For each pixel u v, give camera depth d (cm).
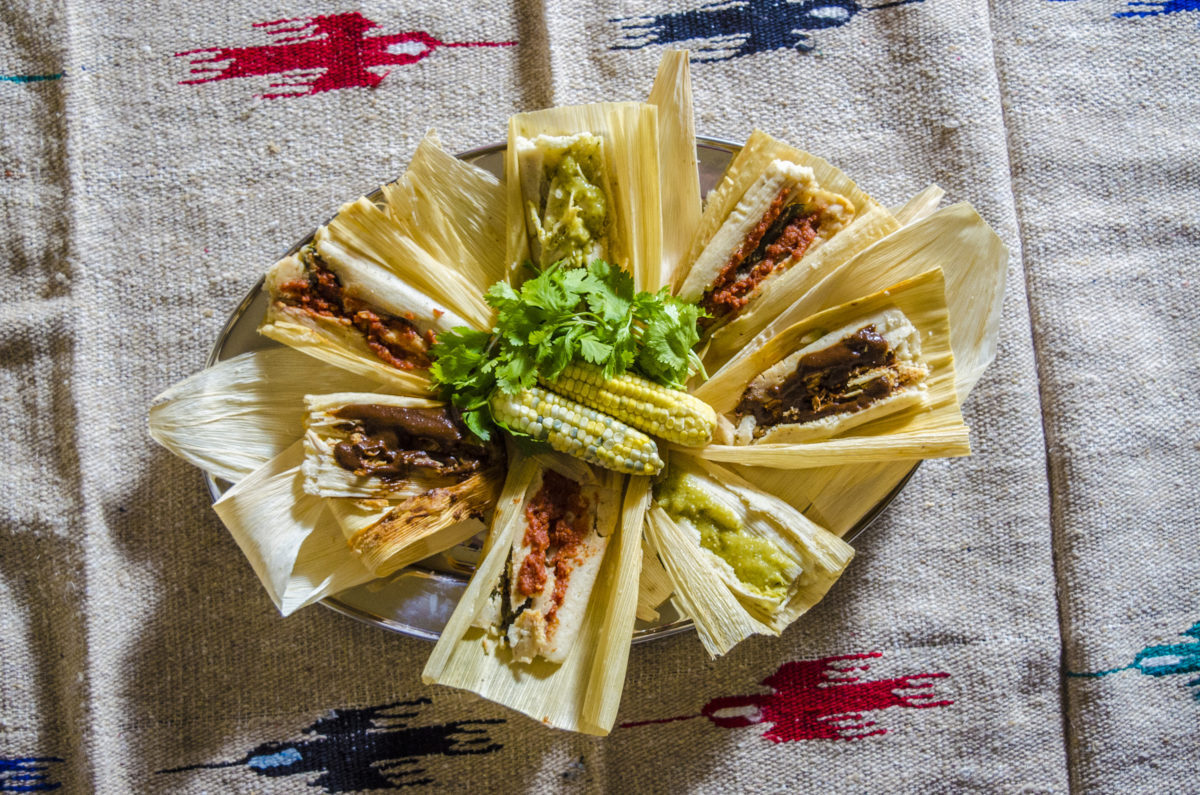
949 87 117
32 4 117
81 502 115
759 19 117
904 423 109
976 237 109
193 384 110
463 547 111
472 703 115
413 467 108
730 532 109
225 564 115
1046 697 116
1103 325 117
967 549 116
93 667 114
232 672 115
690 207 111
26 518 115
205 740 115
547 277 107
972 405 116
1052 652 116
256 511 109
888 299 108
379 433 108
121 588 115
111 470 116
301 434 111
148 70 117
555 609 109
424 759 115
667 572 110
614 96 117
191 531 115
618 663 108
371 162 117
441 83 117
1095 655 116
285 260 109
